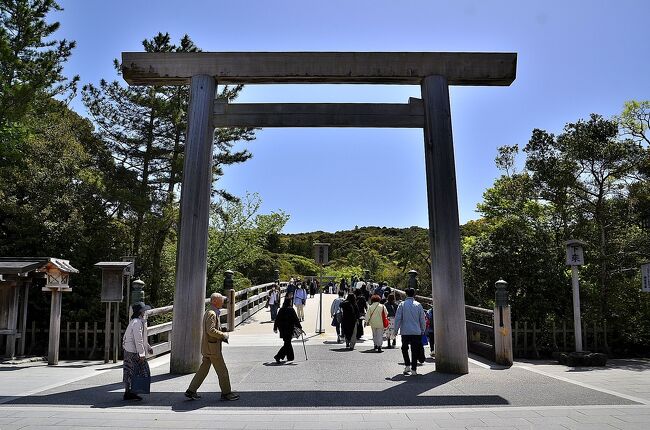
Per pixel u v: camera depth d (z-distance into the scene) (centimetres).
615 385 833
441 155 965
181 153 2081
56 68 1984
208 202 970
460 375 905
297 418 614
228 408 666
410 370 918
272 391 771
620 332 1260
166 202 1983
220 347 720
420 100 995
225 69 991
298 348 1281
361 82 1018
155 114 2005
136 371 704
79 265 1587
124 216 1972
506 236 1470
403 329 919
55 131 1812
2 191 1576
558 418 614
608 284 1313
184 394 748
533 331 1219
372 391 771
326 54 989
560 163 1366
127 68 991
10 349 1135
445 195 955
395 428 569
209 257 2508
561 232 1513
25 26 1833
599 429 563
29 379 895
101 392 771
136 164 2102
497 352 1054
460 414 635
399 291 1948
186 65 992
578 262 1123
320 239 8494
